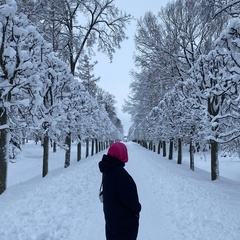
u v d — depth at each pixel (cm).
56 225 570
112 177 322
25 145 4850
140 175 1454
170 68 2834
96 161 2222
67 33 2638
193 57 2539
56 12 2308
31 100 980
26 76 958
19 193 902
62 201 786
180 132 2014
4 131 968
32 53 995
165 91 3080
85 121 2236
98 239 504
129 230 319
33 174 1772
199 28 2530
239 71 888
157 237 526
